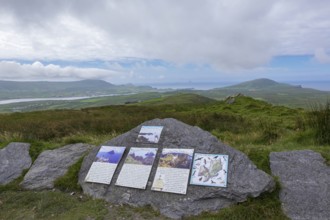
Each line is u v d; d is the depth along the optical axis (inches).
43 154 173.9
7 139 213.6
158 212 112.6
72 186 138.9
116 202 122.0
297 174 125.3
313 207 105.3
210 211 109.7
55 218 111.2
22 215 115.2
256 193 110.9
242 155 129.9
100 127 276.5
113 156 146.3
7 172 157.2
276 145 185.6
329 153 144.4
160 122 159.3
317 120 189.0
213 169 123.3
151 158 137.5
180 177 123.1
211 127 292.0
